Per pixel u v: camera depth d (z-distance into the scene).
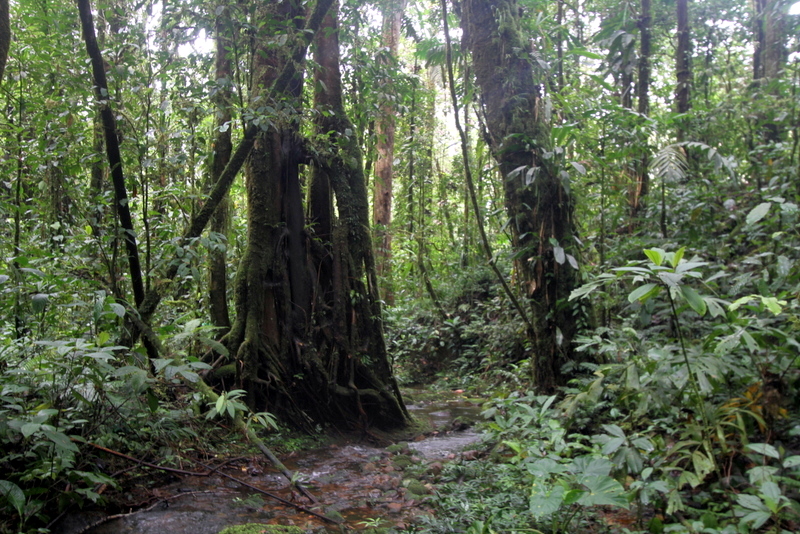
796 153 5.52
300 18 5.78
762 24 9.15
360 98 7.33
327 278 6.54
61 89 5.07
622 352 4.26
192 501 3.74
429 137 13.71
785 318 3.63
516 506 3.36
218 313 6.09
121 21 5.63
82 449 3.57
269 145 6.17
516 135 5.21
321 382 5.99
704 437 3.10
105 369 3.36
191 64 5.86
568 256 5.00
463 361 10.50
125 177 5.49
